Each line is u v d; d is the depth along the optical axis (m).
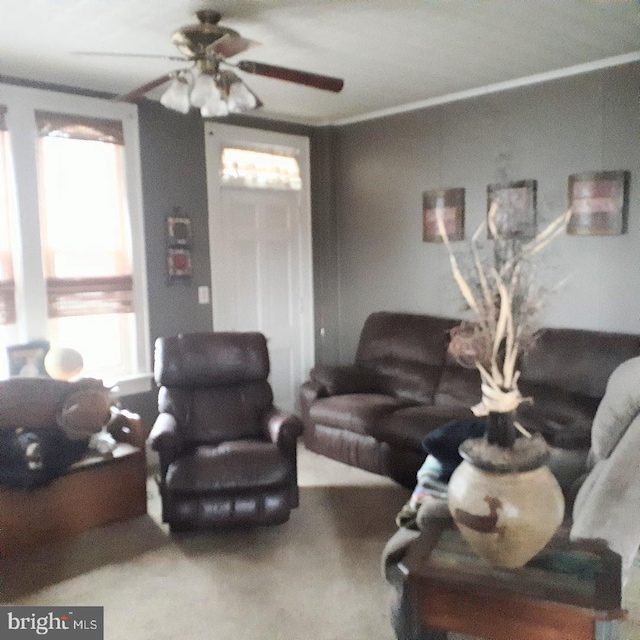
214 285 4.41
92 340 3.87
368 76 3.64
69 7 2.50
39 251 3.55
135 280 3.99
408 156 4.54
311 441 4.25
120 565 2.80
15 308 3.52
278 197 4.81
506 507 1.48
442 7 2.56
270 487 3.05
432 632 1.64
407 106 4.49
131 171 3.92
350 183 5.00
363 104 4.42
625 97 3.41
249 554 2.90
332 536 3.06
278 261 4.86
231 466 3.01
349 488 3.65
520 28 2.85
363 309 5.04
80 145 3.71
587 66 3.52
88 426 3.11
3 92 3.38
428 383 4.08
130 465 3.28
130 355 4.03
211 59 2.44
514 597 1.42
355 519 3.24
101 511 3.20
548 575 1.52
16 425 2.96
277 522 3.08
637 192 3.43
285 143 4.79
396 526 3.15
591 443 2.60
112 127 3.81
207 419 3.49
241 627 2.34
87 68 3.33
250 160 4.59
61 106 3.60
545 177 3.80
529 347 1.56
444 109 4.28
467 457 1.53
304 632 2.31
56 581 2.68
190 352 3.54
